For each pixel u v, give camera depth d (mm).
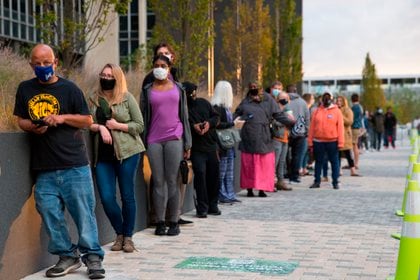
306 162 19547
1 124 7555
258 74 28844
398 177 19203
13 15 23281
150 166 9477
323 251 8570
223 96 12125
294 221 10891
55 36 13531
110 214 8406
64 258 7270
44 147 6969
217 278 7141
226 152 12688
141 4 30969
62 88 6941
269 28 30375
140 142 8469
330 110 15852
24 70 10188
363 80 88562
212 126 10984
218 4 29266
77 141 7047
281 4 33438
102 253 7254
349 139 19219
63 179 6988
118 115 8219
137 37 31953
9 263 6852
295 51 32938
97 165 8352
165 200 9594
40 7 14258
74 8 13852
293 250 8617
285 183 15641
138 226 9969
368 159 28688
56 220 7066
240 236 9586
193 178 11977
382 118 36688
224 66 28469
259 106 14023
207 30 18266
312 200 13641
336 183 15930
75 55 13719
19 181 6988
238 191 15070
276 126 14422
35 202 7176
